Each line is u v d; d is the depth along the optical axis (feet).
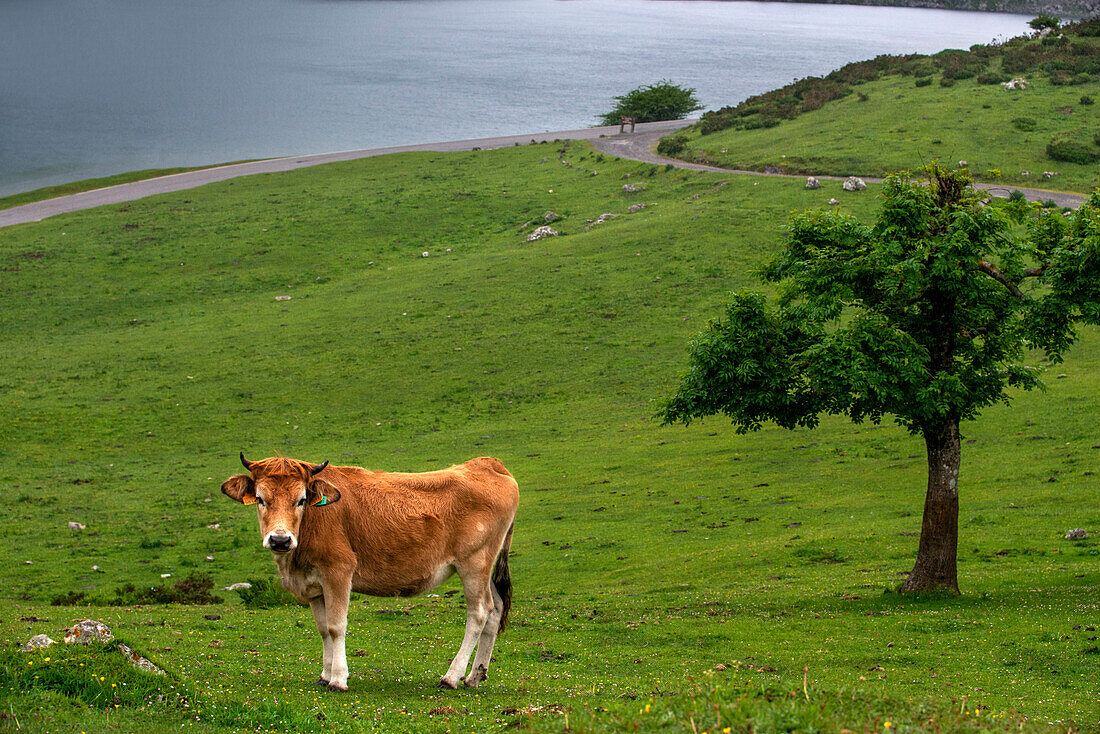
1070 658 54.49
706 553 102.42
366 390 199.21
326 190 390.42
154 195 402.11
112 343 237.86
